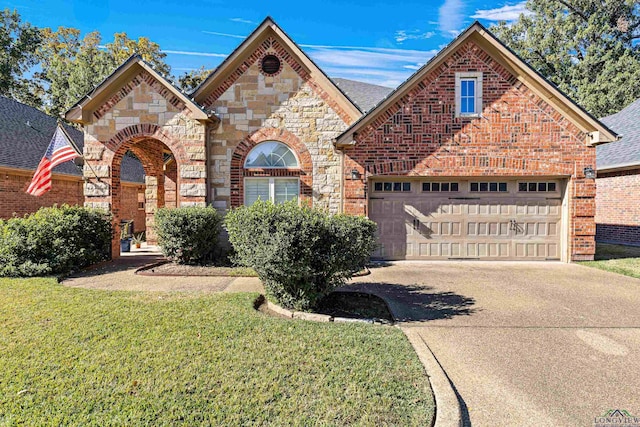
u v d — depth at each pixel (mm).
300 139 11234
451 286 7875
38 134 17672
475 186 11047
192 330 4730
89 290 6840
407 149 10734
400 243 11109
